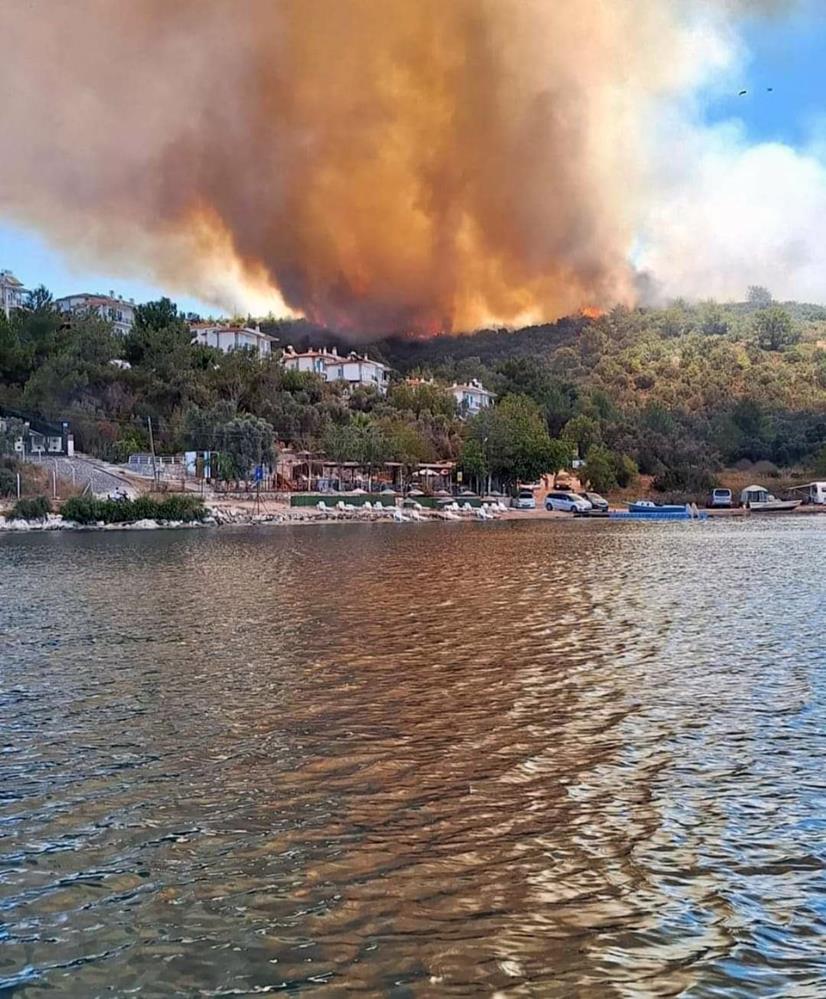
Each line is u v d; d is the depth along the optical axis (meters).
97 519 75.69
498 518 102.56
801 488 134.75
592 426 149.38
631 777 11.52
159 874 8.86
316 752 12.55
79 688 16.39
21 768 11.98
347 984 7.00
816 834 9.75
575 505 110.31
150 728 13.79
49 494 82.44
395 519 93.69
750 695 15.67
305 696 15.63
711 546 54.53
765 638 21.27
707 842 9.54
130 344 132.75
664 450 150.75
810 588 31.44
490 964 7.25
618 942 7.57
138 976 7.16
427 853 9.27
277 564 41.38
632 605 26.83
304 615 24.94
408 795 10.89
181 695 15.78
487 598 28.45
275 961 7.33
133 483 91.75
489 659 18.69
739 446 156.12
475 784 11.26
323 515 92.25
